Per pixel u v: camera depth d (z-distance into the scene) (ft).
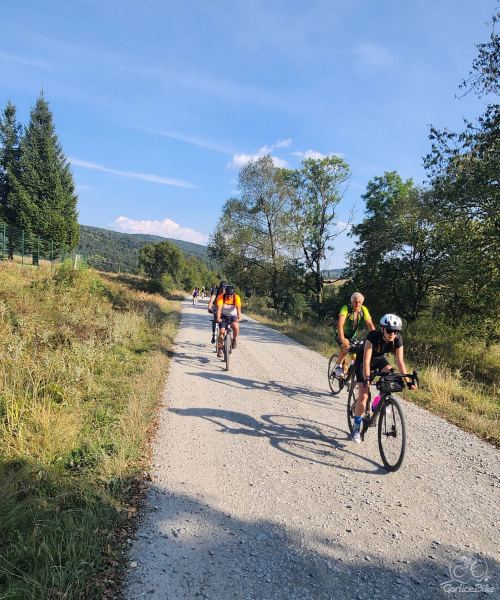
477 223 52.08
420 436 18.48
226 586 8.96
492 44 43.37
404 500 12.78
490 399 26.43
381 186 99.04
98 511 10.89
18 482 11.85
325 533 10.98
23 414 15.92
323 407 22.04
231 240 125.08
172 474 13.96
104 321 36.22
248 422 19.21
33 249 107.34
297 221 118.42
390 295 79.71
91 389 21.49
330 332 58.18
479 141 46.85
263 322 76.02
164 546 10.19
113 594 8.58
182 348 38.55
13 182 137.18
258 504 12.32
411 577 9.37
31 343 26.40
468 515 12.02
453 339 45.60
